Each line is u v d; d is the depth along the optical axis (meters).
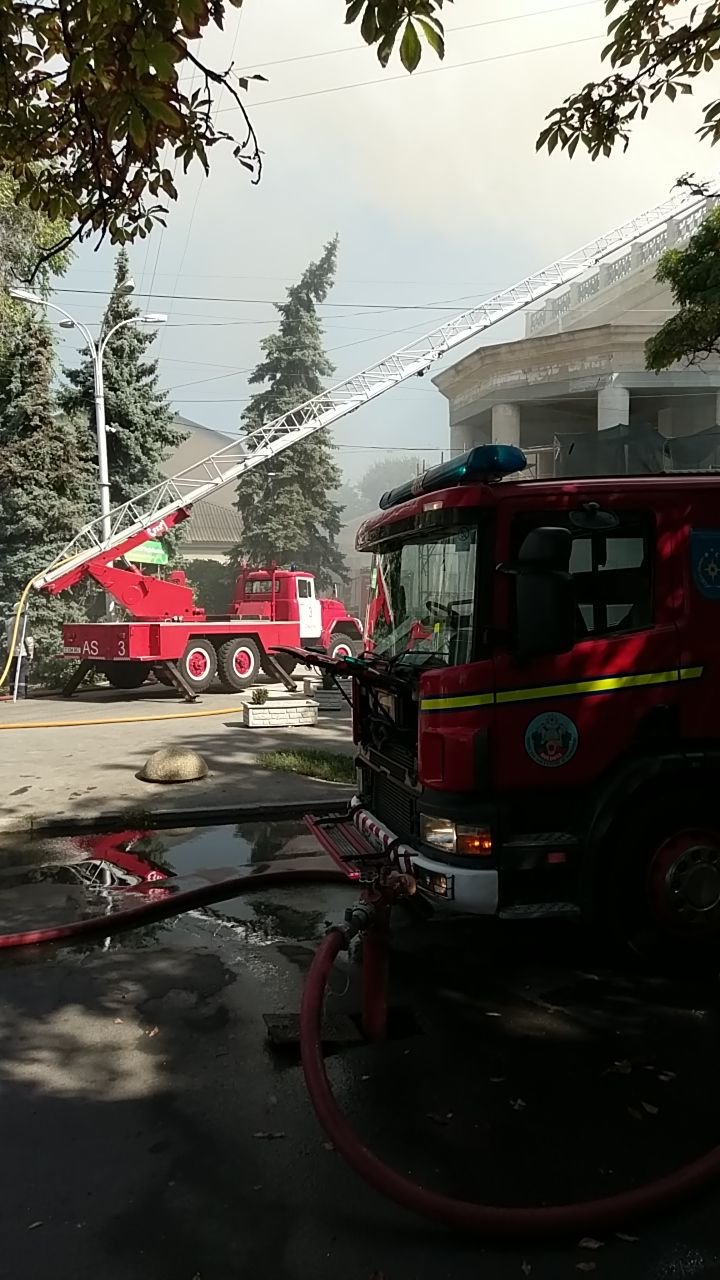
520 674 4.13
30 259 18.27
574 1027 3.96
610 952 4.49
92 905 5.68
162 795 8.38
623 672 4.28
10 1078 3.56
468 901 4.02
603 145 5.16
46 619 20.48
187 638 16.77
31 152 4.30
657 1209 2.66
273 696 13.71
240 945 5.02
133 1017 4.11
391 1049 3.77
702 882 4.39
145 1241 2.60
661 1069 3.58
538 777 4.16
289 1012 4.12
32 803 8.11
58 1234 2.64
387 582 5.36
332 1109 3.02
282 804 8.00
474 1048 3.77
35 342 20.50
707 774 4.36
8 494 20.81
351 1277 2.46
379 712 5.17
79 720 13.74
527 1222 2.57
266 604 19.75
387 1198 2.77
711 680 4.41
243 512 35.22
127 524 19.62
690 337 10.35
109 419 23.00
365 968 3.88
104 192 4.11
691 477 4.52
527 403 23.34
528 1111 3.27
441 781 4.09
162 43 2.96
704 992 4.31
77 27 3.32
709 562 4.46
